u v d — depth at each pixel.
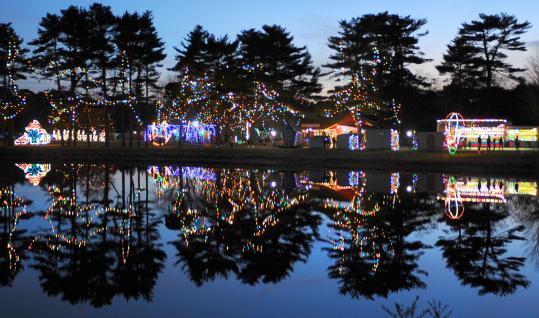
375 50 51.12
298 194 22.16
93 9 53.56
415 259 11.02
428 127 67.94
